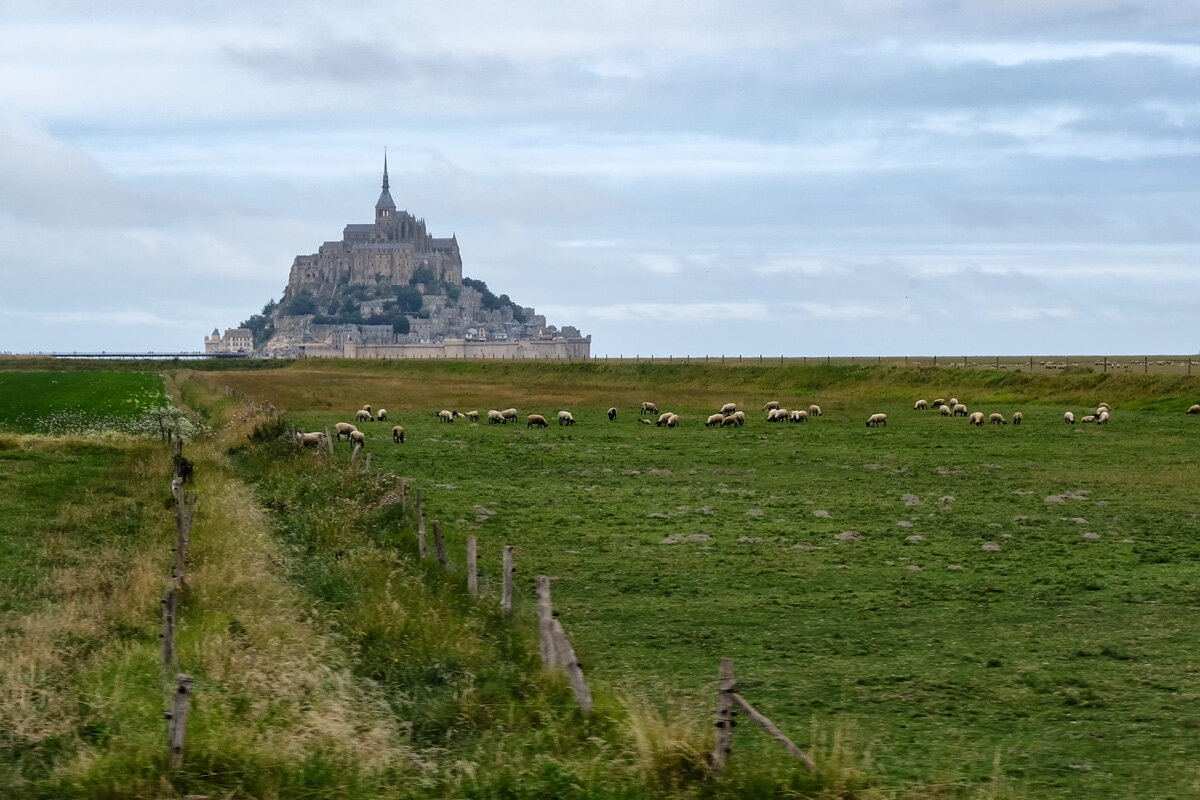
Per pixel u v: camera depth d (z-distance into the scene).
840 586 23.61
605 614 21.12
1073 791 12.46
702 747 12.64
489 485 38.56
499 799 11.97
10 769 12.31
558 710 14.42
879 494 36.72
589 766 12.48
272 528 28.06
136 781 11.86
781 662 17.92
